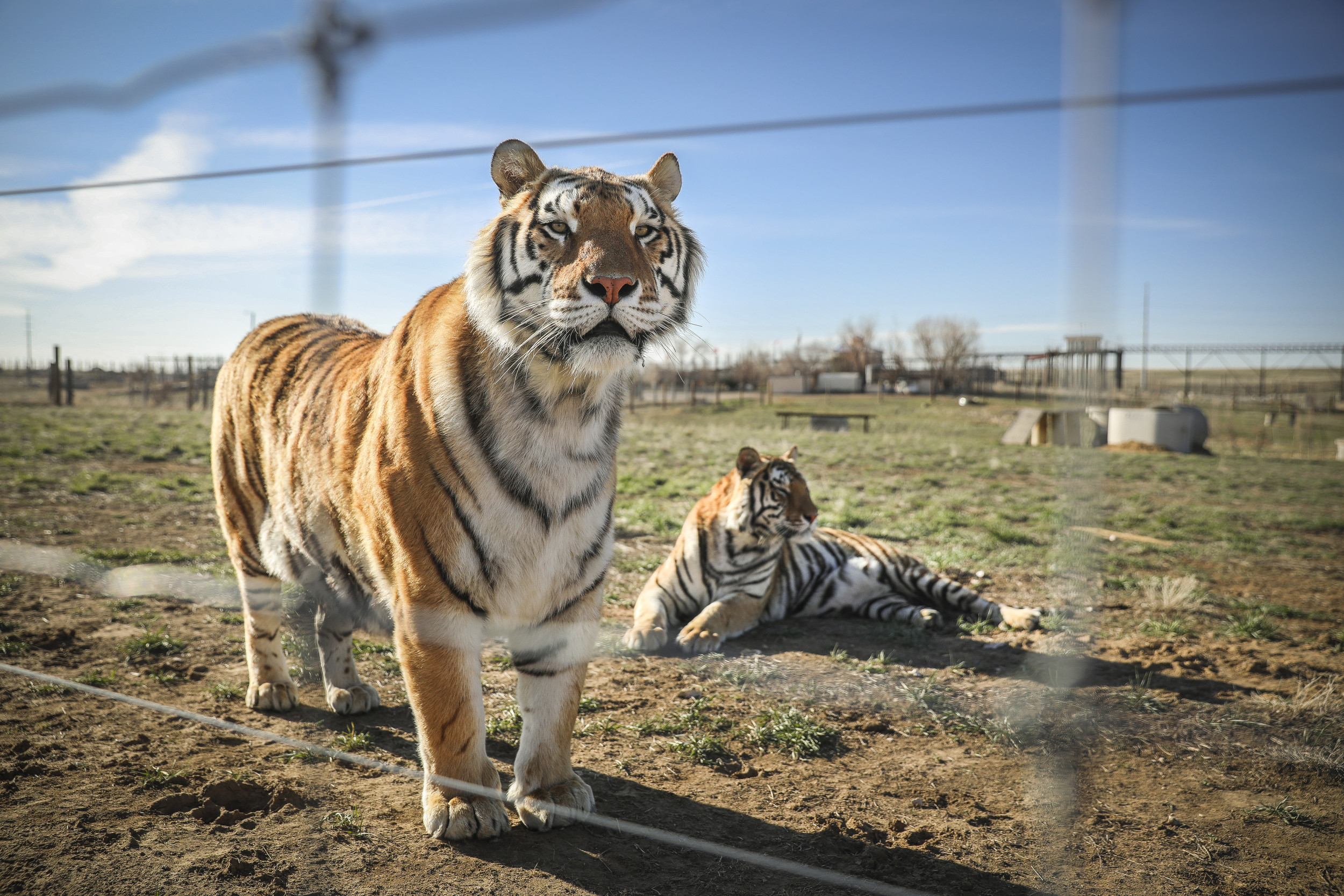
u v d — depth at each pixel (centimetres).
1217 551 911
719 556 545
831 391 3656
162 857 262
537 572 278
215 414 406
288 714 383
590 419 280
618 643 505
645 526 874
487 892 250
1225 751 370
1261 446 2641
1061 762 280
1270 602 676
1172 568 805
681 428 2303
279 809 296
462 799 279
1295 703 418
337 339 374
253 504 385
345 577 335
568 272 262
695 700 421
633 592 632
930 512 1053
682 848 281
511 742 365
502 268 277
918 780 340
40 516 821
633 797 318
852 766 353
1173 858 283
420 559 271
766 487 532
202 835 275
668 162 313
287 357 375
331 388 334
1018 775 346
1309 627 590
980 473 1558
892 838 292
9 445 1403
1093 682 454
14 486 997
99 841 269
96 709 378
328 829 282
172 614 525
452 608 273
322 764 332
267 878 253
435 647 273
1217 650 522
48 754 332
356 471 298
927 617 563
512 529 272
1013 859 279
